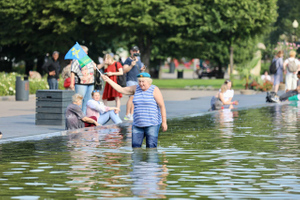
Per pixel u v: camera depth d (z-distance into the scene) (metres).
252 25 78.44
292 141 19.27
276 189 11.98
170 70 154.25
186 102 40.78
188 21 79.19
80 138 19.80
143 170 13.99
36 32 82.31
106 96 26.88
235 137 20.31
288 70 44.16
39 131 22.92
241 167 14.46
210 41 83.25
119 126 23.34
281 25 112.12
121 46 94.69
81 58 23.81
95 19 75.12
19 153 16.56
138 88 17.92
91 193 11.60
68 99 25.47
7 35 82.06
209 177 13.20
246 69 58.41
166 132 21.84
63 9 76.12
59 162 15.10
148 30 77.94
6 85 49.03
